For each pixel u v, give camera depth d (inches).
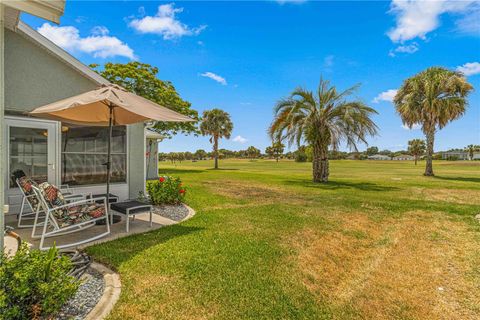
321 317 96.6
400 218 255.8
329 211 279.1
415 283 127.0
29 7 98.8
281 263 140.8
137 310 94.0
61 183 260.4
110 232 187.9
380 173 1009.5
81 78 267.6
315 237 189.2
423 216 265.1
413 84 759.7
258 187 486.0
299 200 345.4
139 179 320.5
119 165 302.8
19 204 235.6
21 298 79.6
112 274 122.2
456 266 147.1
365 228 218.2
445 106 730.2
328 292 115.4
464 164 1972.2
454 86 720.3
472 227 225.8
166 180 303.3
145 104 182.4
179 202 300.4
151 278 117.9
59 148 259.1
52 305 83.4
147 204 203.3
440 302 111.3
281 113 596.1
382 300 111.2
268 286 115.7
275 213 261.0
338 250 166.6
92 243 163.0
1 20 96.0
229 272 127.0
